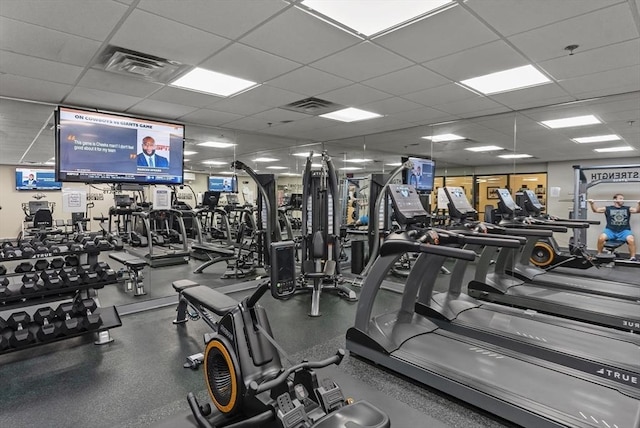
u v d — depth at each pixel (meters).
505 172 5.17
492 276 4.48
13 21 2.36
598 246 4.50
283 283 1.94
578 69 3.29
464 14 2.34
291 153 6.85
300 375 1.76
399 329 2.88
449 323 3.17
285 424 1.54
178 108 4.60
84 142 4.08
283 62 3.14
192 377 2.53
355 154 6.69
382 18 2.39
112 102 4.27
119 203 4.72
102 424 1.99
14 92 3.84
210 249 5.32
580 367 2.44
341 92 4.00
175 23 2.43
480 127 5.24
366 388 2.35
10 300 2.93
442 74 3.46
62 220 4.92
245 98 4.20
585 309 3.50
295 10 2.29
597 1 2.16
